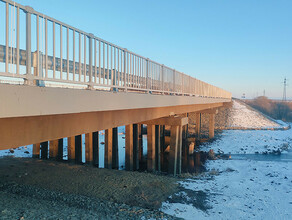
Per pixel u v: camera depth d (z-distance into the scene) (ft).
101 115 25.29
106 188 34.14
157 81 36.96
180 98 46.83
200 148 84.43
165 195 33.40
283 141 97.25
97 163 59.77
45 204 26.50
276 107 296.71
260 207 30.91
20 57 14.65
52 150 61.26
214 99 92.73
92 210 26.37
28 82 14.08
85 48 19.65
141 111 36.40
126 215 25.70
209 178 46.80
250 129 128.77
